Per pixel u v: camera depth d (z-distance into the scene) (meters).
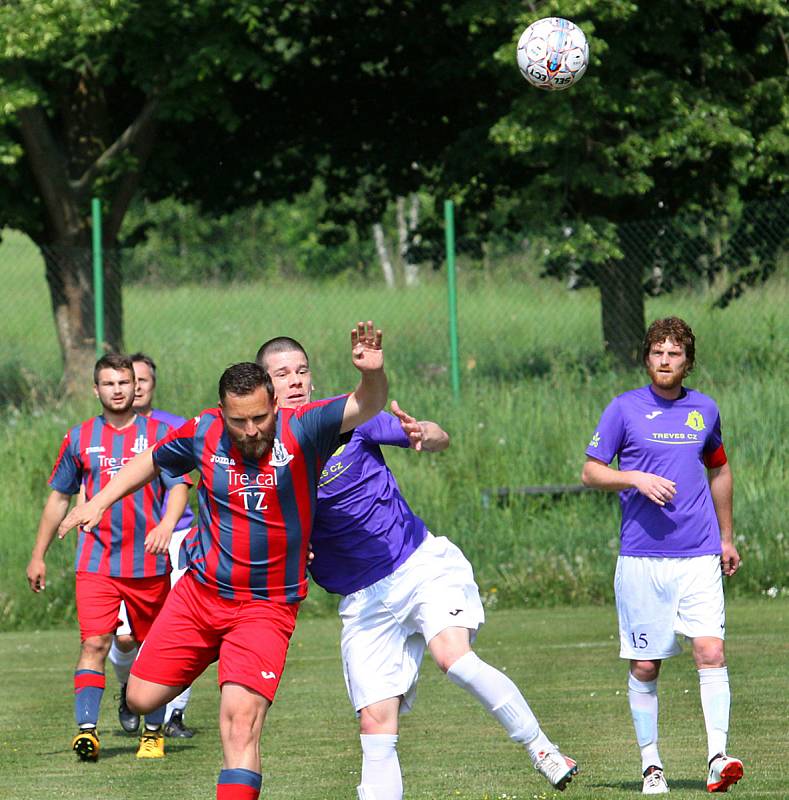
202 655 17.91
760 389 54.97
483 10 61.91
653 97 62.44
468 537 49.25
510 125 61.41
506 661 34.66
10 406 56.50
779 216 60.34
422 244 79.50
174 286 61.69
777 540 47.97
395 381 56.44
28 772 23.36
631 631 21.50
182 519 28.78
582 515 50.75
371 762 18.31
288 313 61.94
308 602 47.22
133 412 27.25
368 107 79.31
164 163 75.56
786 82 67.94
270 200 84.44
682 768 22.12
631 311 59.97
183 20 63.84
